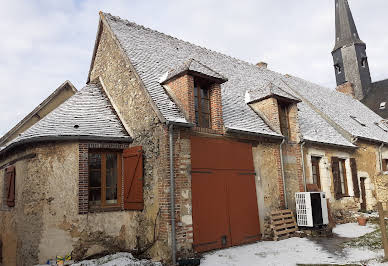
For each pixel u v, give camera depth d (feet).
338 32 96.94
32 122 47.06
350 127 52.70
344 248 26.68
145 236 25.93
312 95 59.77
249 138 32.14
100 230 26.55
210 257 24.85
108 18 37.96
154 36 40.88
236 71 47.24
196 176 26.73
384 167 55.31
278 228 31.22
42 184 26.50
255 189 31.45
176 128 25.99
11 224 29.50
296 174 36.47
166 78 30.09
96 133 27.55
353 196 45.39
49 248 25.38
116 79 33.60
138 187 26.58
